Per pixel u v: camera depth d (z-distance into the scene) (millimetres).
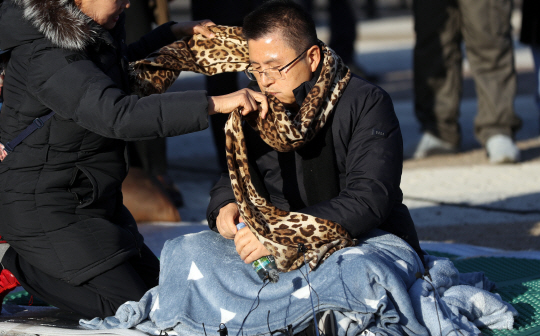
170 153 16047
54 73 5129
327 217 5055
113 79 5574
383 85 24406
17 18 5234
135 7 10320
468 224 9469
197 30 6301
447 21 13391
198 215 10641
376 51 34906
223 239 5648
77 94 5066
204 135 18391
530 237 8750
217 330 4988
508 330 5324
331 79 5250
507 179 11945
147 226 9367
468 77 25156
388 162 5246
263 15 5172
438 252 8078
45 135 5414
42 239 5531
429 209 10352
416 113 14398
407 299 4809
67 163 5539
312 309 4785
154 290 5562
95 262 5562
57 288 5676
